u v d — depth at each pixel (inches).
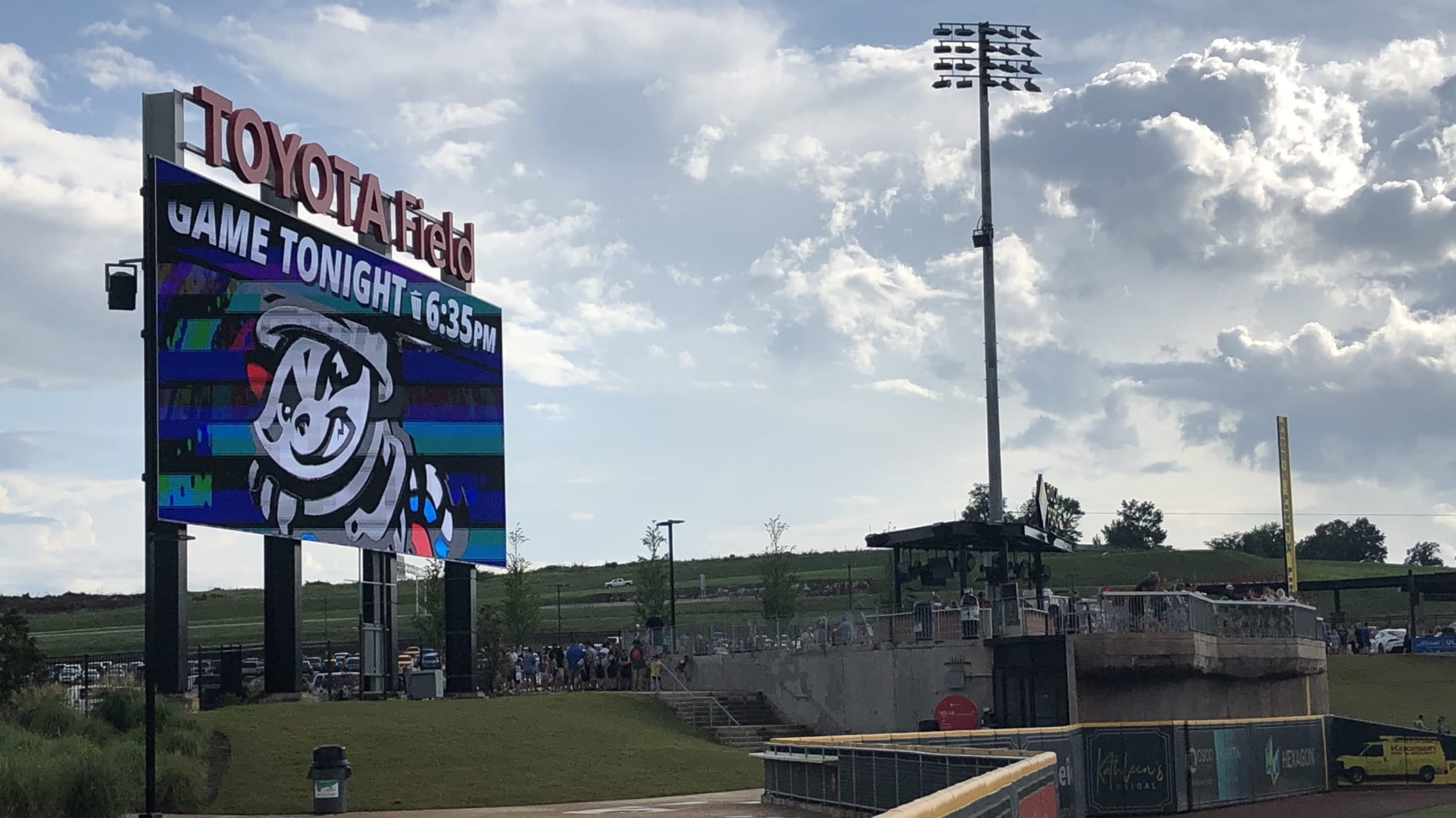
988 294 2263.8
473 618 1733.5
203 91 1300.4
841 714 1806.1
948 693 1688.0
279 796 1178.6
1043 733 1239.5
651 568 3186.5
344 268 1460.4
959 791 495.2
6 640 1294.3
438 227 1669.5
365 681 1599.4
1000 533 1705.2
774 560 3201.3
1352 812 1373.0
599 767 1371.8
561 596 4547.2
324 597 4881.9
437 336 1606.8
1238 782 1464.1
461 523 1621.6
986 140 2329.0
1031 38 2362.2
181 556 1362.0
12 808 922.1
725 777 1374.3
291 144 1429.6
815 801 1083.9
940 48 2347.4
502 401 1705.2
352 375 1459.2
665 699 1817.2
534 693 1948.8
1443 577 3356.3
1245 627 1782.7
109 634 3412.9
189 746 1222.9
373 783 1245.7
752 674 1911.9
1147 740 1357.0
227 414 1285.7
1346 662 2955.2
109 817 972.6
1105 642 1590.8
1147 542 7140.8
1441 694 2704.2
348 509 1438.2
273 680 1523.1
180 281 1241.4
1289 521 3644.2
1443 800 1504.7
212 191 1280.8
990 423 2212.1
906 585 2089.1
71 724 1168.8
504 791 1254.3
